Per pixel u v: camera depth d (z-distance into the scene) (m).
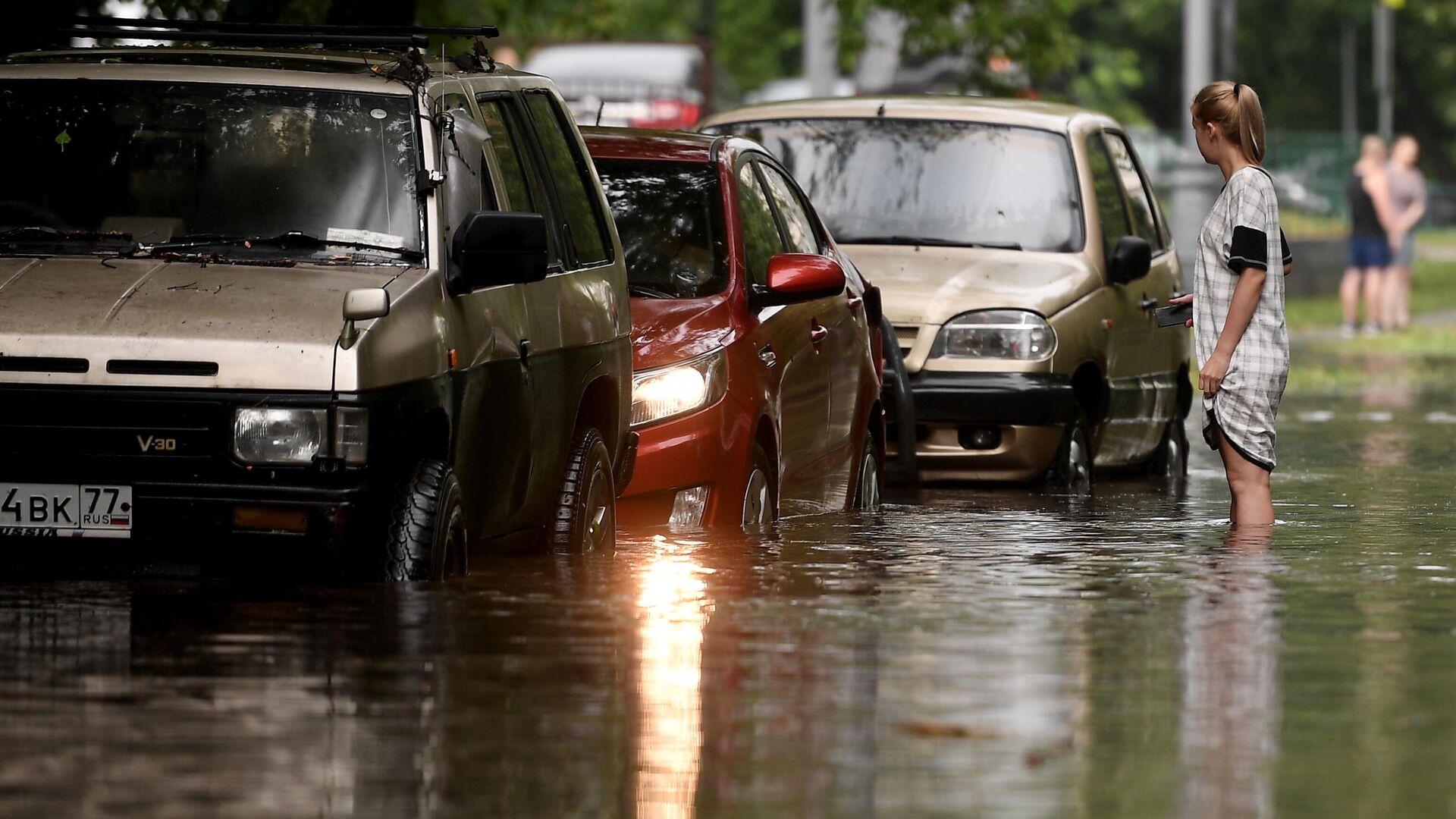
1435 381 61.00
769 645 18.00
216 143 21.47
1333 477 34.25
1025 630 18.78
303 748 14.53
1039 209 36.50
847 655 17.59
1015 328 34.16
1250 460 26.48
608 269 25.19
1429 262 132.00
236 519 19.14
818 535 25.72
